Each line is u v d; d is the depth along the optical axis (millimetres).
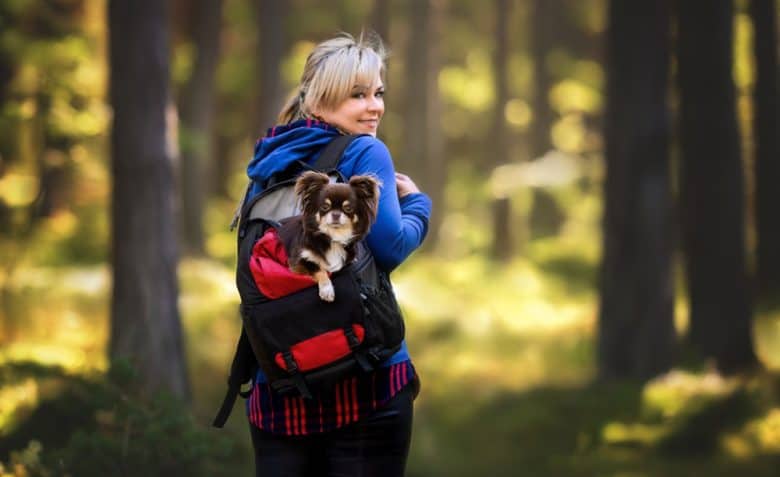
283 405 3143
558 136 39844
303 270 2938
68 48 13727
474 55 41375
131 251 10234
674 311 15141
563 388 14711
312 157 3234
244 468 7855
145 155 10297
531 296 27078
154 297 10242
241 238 3170
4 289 13477
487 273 28984
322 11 35062
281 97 24516
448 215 39188
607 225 15359
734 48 15539
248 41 32531
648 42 14852
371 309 3008
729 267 15258
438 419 14016
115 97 10352
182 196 23109
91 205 21359
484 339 20938
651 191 14945
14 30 13680
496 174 33750
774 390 13609
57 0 16641
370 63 3334
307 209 2941
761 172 20266
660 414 13078
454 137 43906
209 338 14961
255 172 3254
